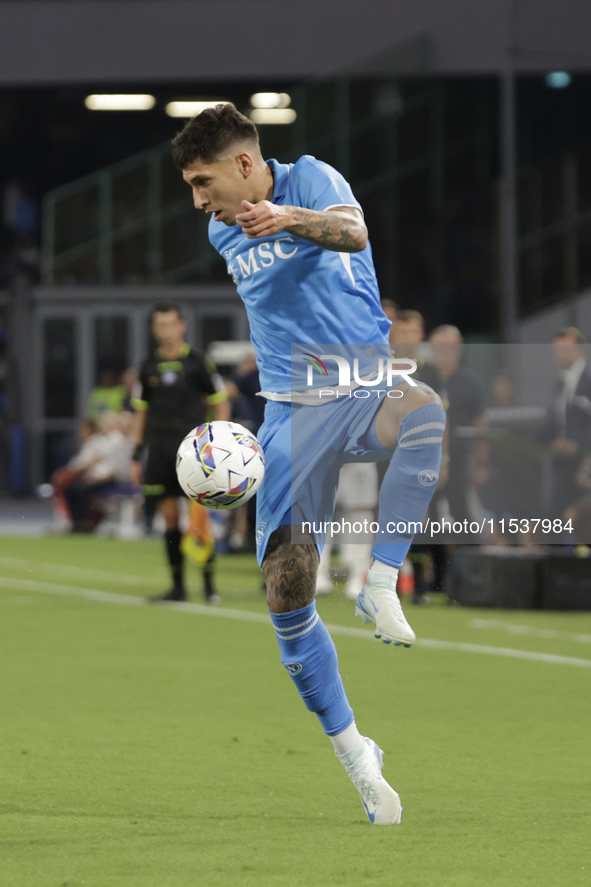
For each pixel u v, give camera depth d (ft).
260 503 49.75
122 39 289.53
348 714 47.83
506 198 226.99
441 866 42.83
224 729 64.80
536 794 52.54
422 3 266.16
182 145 48.32
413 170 263.29
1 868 42.50
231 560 176.35
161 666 84.74
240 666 84.84
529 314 244.63
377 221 262.88
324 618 112.27
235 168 48.11
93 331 279.28
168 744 61.31
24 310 286.46
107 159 334.24
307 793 52.47
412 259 262.67
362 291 50.03
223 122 48.01
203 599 126.52
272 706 70.95
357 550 119.55
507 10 259.80
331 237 45.57
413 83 262.88
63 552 183.52
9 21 292.20
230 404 172.35
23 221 326.85
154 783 53.98
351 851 44.52
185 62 287.07
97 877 41.55
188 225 277.44
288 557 47.80
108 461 215.72
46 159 331.98
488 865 42.93
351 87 263.29
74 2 290.35
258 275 49.78
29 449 282.97
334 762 57.82
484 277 260.62
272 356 51.06
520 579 120.26
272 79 284.82
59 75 291.58
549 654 91.09
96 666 84.69
